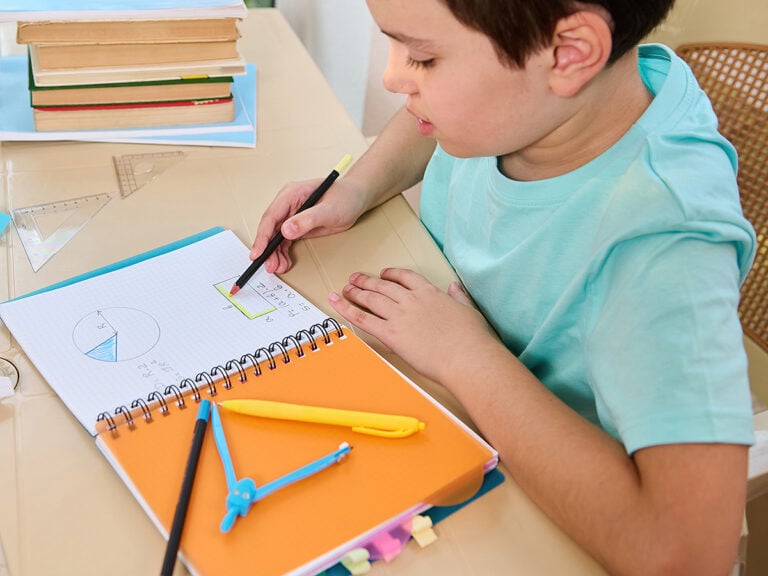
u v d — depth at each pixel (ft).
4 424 1.92
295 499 1.74
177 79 3.16
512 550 1.77
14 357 2.11
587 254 2.37
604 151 2.32
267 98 3.65
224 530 1.64
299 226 2.62
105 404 1.96
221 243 2.65
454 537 1.78
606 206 2.29
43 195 2.82
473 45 1.87
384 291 2.47
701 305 1.83
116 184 2.92
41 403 1.99
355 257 2.73
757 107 3.29
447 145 2.23
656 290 1.88
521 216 2.54
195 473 1.77
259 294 2.44
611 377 1.91
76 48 2.96
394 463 1.85
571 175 2.37
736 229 1.98
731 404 1.76
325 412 1.93
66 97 3.06
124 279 2.42
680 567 1.67
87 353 2.12
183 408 1.96
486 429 2.02
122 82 3.10
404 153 3.16
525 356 2.53
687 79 2.35
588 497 1.80
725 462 1.73
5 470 1.80
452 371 2.16
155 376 2.06
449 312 2.37
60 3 2.92
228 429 1.90
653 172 2.08
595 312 2.12
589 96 2.12
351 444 1.89
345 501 1.75
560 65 1.90
